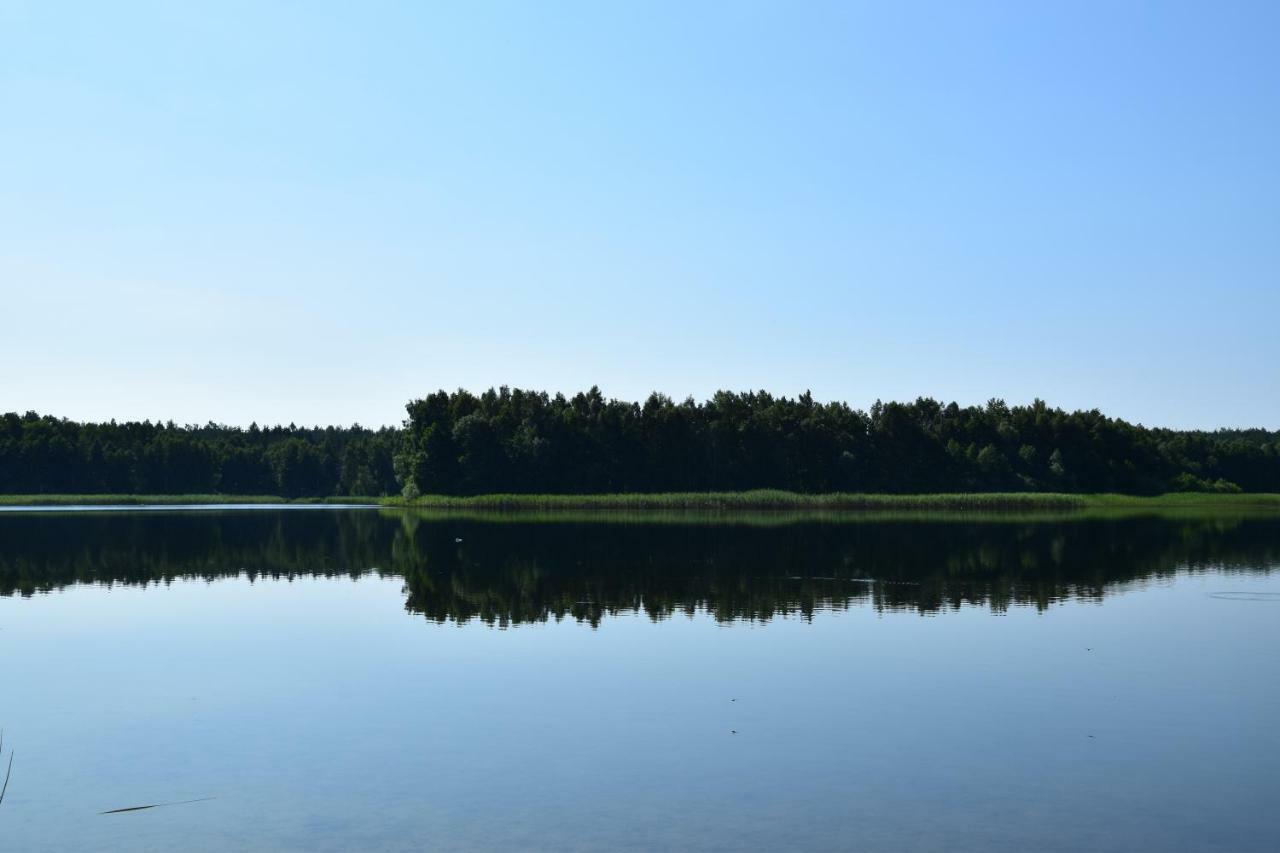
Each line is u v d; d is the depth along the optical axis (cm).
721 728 1962
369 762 1761
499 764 1744
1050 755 1789
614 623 3169
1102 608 3459
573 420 14138
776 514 10975
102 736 1941
